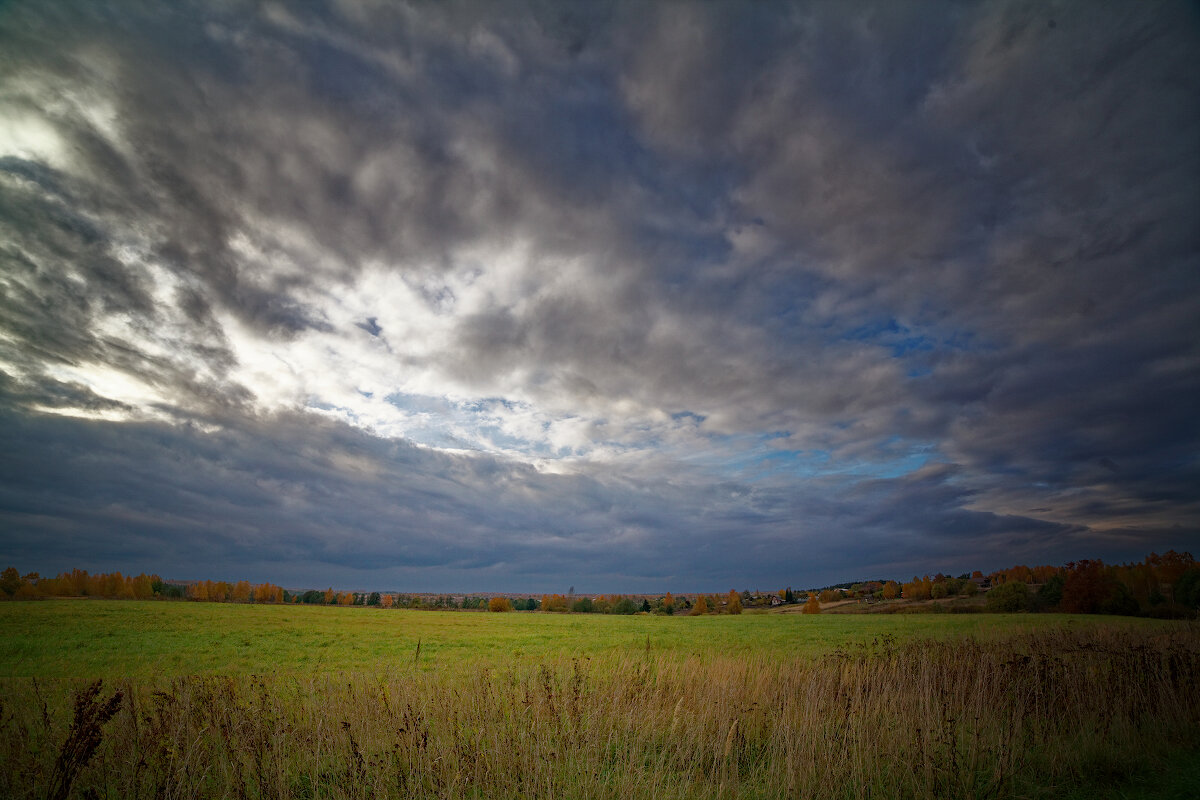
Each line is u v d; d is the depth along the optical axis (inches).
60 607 2060.8
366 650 1258.6
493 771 248.4
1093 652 447.2
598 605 4463.6
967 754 259.8
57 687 397.4
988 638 756.6
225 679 343.3
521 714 314.3
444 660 1010.1
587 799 229.3
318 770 248.2
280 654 1186.0
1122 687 354.0
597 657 687.7
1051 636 625.0
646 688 383.9
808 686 373.1
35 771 217.8
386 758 257.8
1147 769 266.7
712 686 391.2
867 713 319.9
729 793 244.4
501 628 1913.1
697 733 306.3
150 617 1873.8
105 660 1084.5
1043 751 284.7
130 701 279.1
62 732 260.8
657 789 239.5
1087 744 284.5
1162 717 326.3
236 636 1504.7
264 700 321.1
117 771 230.8
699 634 1649.9
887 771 255.3
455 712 323.0
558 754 260.1
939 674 396.5
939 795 235.3
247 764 246.5
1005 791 239.0
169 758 229.5
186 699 288.8
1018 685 353.1
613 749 302.0
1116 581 2476.6
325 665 952.9
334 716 303.6
